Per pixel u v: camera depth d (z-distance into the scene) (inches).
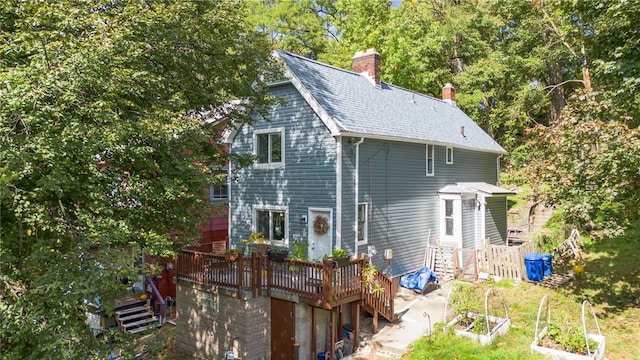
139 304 700.0
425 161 748.0
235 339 497.4
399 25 1168.2
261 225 689.0
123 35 357.1
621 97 527.2
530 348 421.1
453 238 759.1
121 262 291.7
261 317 501.4
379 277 528.7
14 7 338.3
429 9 1350.9
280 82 645.9
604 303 536.7
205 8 489.7
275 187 663.8
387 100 776.9
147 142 378.9
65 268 279.4
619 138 438.6
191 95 500.1
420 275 652.1
